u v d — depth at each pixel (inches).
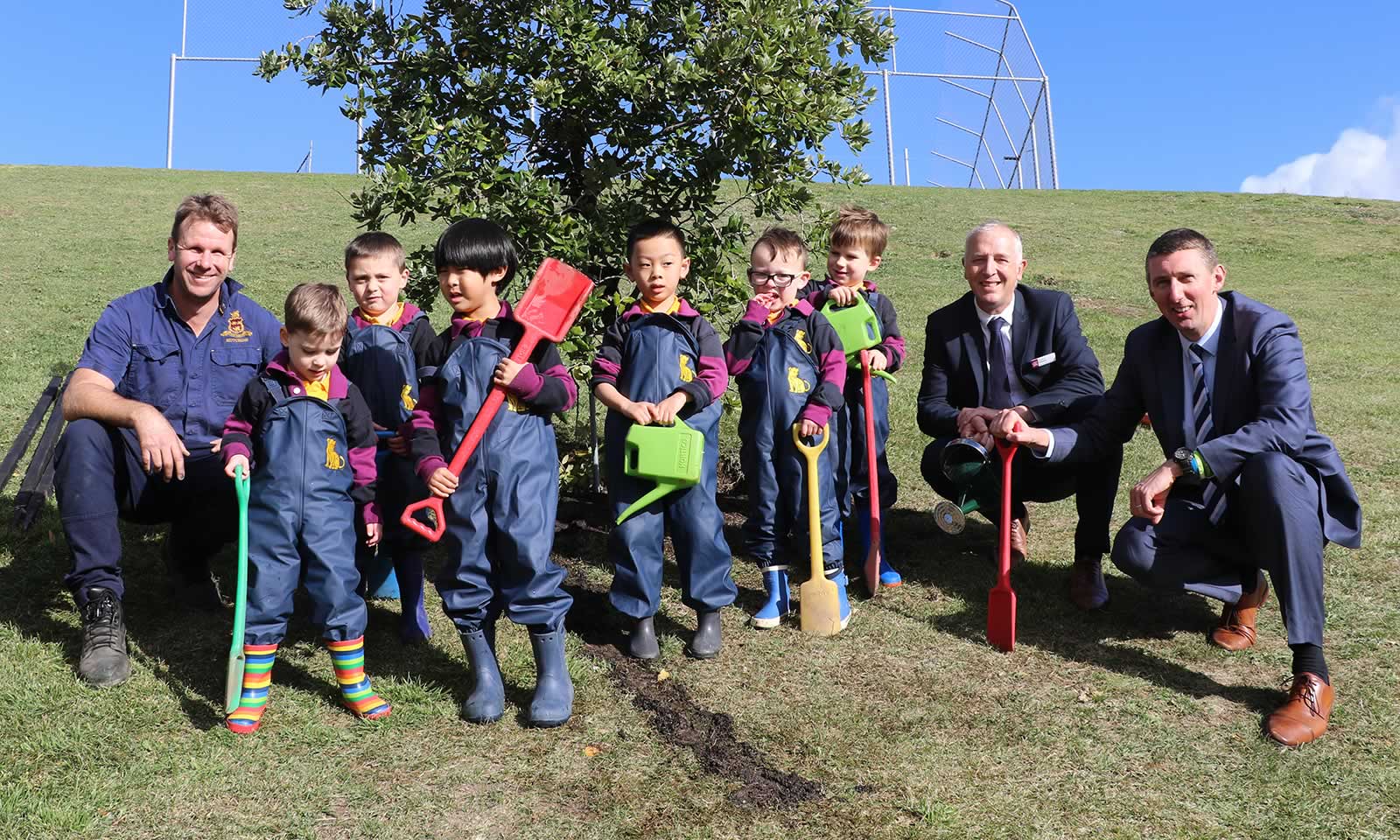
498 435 124.8
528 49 187.9
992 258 170.4
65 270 481.7
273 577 123.7
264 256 518.0
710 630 146.6
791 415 155.9
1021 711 130.8
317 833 104.0
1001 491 162.6
